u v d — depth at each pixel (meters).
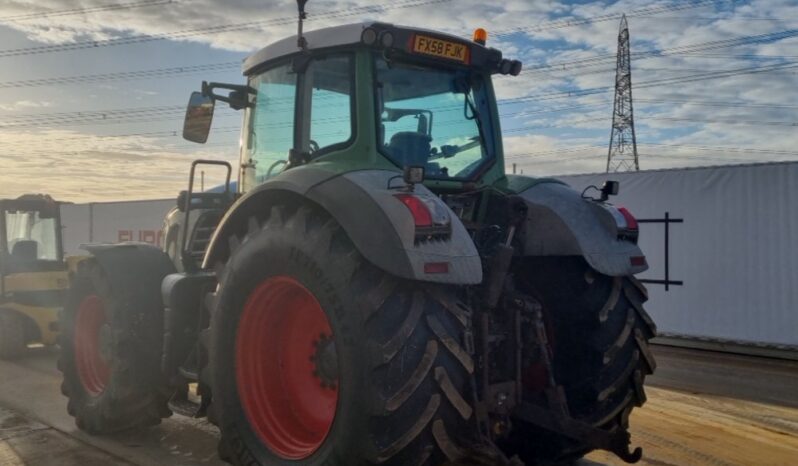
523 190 4.12
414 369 2.96
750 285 8.95
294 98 4.08
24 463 4.39
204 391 4.04
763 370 7.66
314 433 3.62
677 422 5.35
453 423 3.05
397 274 2.93
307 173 3.42
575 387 3.83
